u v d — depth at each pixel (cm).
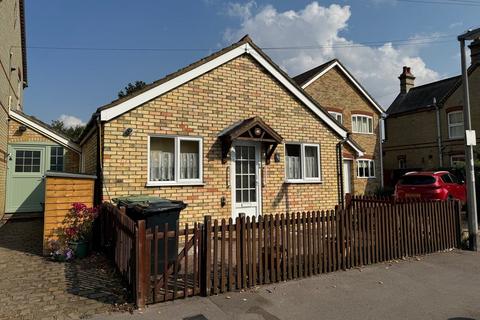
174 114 850
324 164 1093
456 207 845
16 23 1539
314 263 607
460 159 2183
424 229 779
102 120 765
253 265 543
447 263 693
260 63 985
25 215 1276
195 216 859
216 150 902
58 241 714
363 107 2175
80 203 738
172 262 538
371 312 454
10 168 1296
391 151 2667
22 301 466
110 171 770
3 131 1195
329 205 1086
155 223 585
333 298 499
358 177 2094
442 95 2359
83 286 525
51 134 1338
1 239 896
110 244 682
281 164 1009
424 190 1313
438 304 484
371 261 682
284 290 526
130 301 466
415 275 612
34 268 621
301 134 1052
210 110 902
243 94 955
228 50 927
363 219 678
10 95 1373
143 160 807
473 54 2133
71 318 417
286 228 579
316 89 1988
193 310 446
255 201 959
